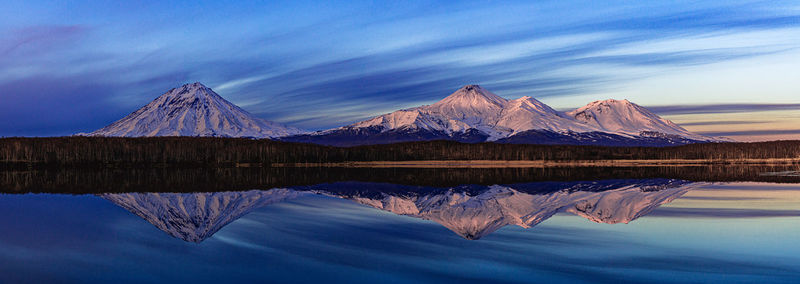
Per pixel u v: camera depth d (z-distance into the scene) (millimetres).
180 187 81625
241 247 29844
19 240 32781
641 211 44969
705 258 26406
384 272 24438
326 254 27906
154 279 23766
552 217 41719
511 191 72812
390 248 29250
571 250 28500
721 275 23469
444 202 56219
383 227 36719
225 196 64562
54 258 27641
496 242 30719
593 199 58031
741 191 65562
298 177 111500
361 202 55062
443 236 32938
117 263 26531
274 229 35906
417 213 45250
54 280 23734
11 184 88562
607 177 106688
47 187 81812
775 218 39688
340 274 24172
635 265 25234
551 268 24953
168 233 34844
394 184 87750
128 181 97938
